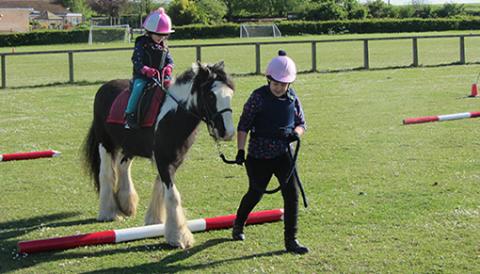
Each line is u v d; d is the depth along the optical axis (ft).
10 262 19.12
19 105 51.67
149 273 18.17
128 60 96.02
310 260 18.83
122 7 272.51
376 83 61.77
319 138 37.17
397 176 28.45
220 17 261.65
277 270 18.12
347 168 30.14
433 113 45.27
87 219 23.67
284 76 18.07
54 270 18.47
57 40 163.12
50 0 377.09
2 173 30.53
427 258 18.67
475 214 22.62
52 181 29.12
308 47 115.44
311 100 51.90
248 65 81.87
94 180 24.27
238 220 20.52
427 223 21.80
